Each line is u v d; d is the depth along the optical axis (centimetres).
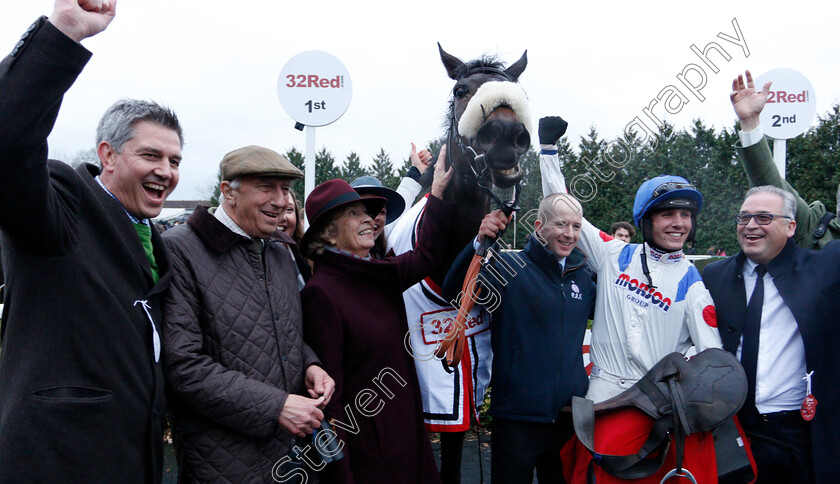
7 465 121
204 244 166
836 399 192
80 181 136
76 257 131
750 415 204
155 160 146
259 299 168
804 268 203
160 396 144
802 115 408
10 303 133
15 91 112
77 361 130
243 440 158
